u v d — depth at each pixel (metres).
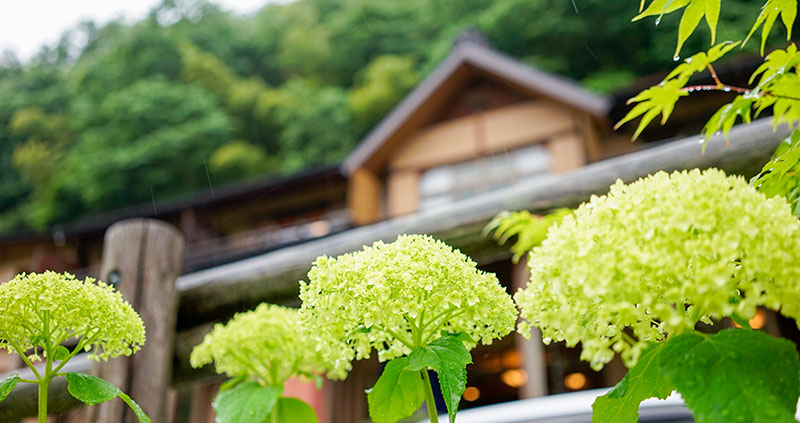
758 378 0.65
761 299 0.68
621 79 19.41
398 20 34.28
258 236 16.50
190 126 29.23
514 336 7.54
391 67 28.33
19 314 0.91
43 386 0.93
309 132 27.53
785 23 1.09
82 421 2.04
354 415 9.81
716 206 0.70
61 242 18.70
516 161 12.40
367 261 0.89
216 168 28.00
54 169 32.31
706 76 10.36
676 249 0.69
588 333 0.77
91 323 0.96
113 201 27.95
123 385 2.13
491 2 29.23
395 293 0.86
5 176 33.94
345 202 16.86
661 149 2.22
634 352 0.69
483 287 0.90
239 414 1.31
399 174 13.22
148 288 2.35
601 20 22.23
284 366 1.49
